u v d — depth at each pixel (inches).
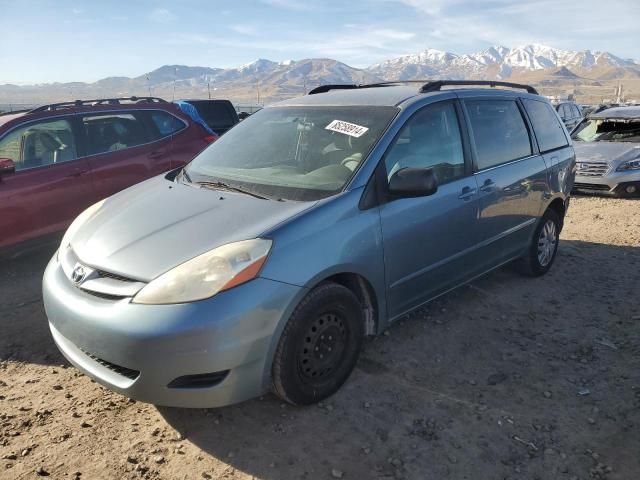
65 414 121.3
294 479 101.5
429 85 159.0
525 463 106.0
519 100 192.9
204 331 99.0
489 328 165.5
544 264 209.5
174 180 153.8
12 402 125.6
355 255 121.5
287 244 109.5
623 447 110.8
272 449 109.7
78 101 253.8
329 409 122.7
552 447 110.7
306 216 115.1
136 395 104.2
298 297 110.0
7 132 220.4
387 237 129.8
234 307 101.1
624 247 254.5
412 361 145.0
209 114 531.5
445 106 156.5
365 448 110.0
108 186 245.6
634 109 426.0
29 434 113.7
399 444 111.3
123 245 115.1
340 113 150.1
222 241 108.7
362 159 130.6
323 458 107.1
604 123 433.1
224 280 102.0
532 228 195.0
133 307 101.5
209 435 114.1
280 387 114.8
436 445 111.0
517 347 153.7
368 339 157.0
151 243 113.2
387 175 132.2
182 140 281.0
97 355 106.0
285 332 111.0
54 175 227.1
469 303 184.1
